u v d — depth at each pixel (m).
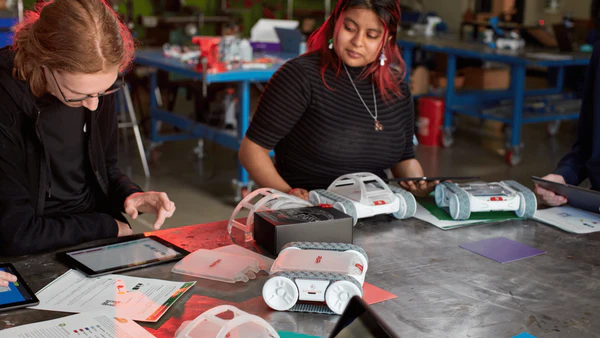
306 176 2.07
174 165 4.87
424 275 1.35
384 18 1.86
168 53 4.51
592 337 1.12
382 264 1.40
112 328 1.10
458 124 6.56
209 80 3.77
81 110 1.66
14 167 1.52
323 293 1.17
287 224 1.45
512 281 1.34
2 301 1.18
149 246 1.49
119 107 5.39
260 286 1.29
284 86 1.94
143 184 4.37
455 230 1.65
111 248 1.48
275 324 1.14
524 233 1.64
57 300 1.21
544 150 5.51
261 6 8.23
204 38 3.79
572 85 6.24
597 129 2.01
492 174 4.79
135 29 7.02
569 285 1.33
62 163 1.67
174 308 1.19
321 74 1.95
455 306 1.21
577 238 1.61
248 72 3.90
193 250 1.48
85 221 1.55
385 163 2.11
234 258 1.38
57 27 1.26
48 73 1.35
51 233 1.48
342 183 1.81
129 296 1.23
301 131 2.02
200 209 3.86
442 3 8.91
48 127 1.59
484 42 5.80
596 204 1.77
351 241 1.52
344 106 1.99
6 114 1.47
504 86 6.23
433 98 5.76
